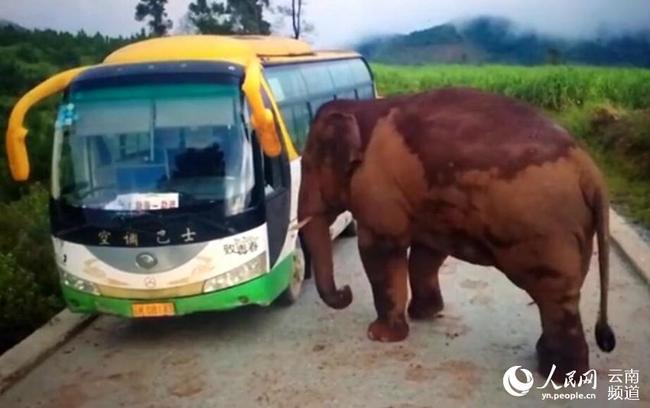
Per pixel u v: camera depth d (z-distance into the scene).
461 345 7.41
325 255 7.73
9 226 10.31
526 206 6.16
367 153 7.12
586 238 6.30
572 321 6.40
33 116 13.38
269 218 7.53
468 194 6.45
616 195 13.64
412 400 6.42
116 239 7.24
